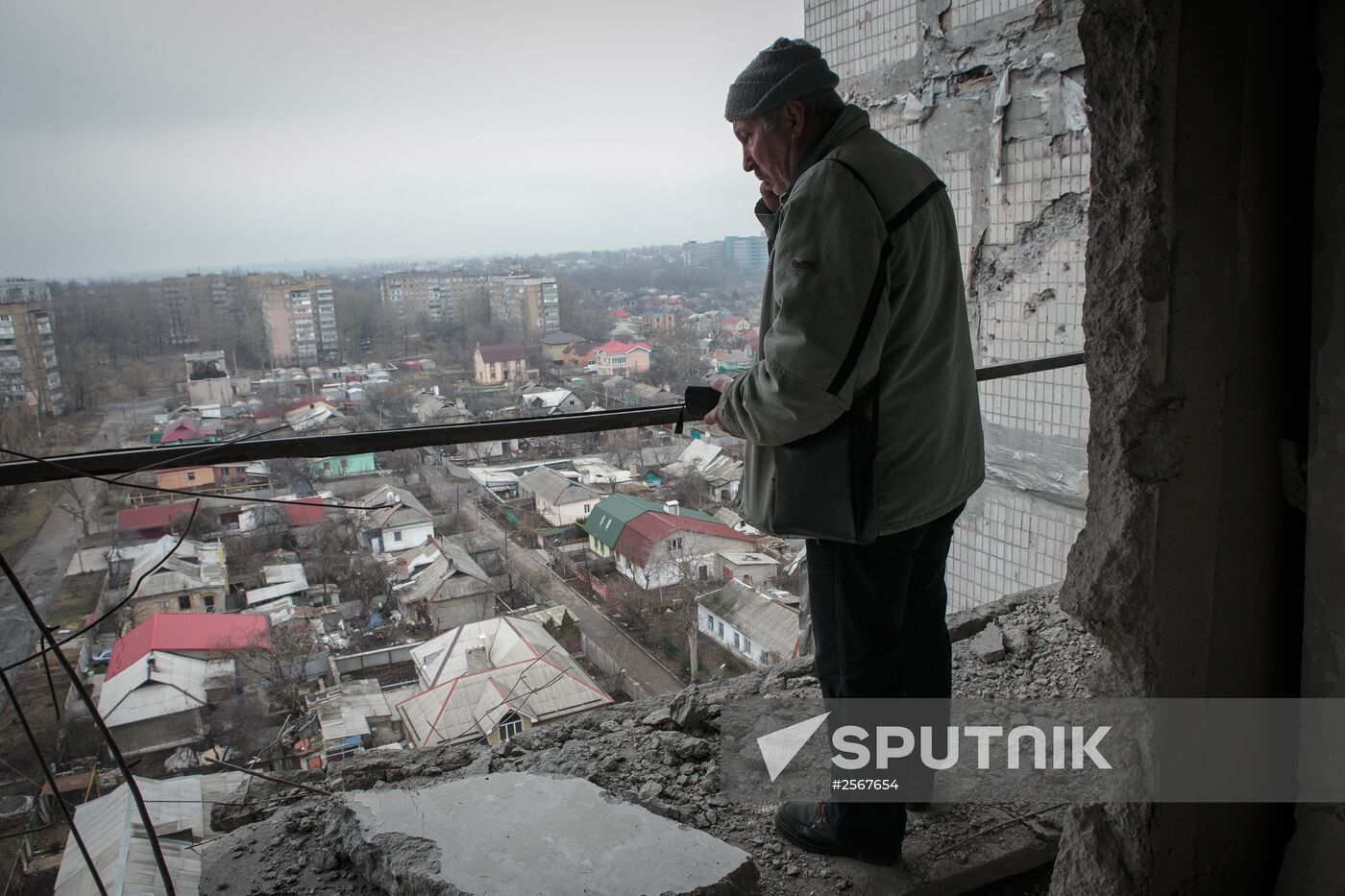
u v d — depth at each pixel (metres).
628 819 1.64
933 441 1.43
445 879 1.45
